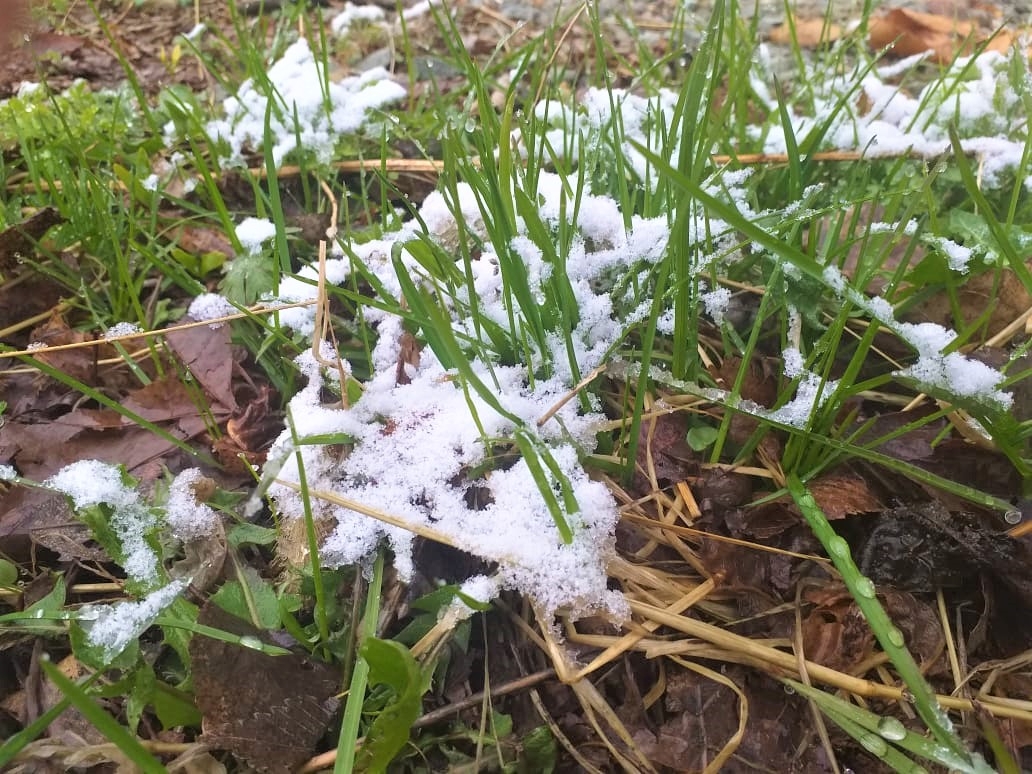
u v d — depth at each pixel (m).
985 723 0.20
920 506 0.24
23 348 0.33
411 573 0.23
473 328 0.28
